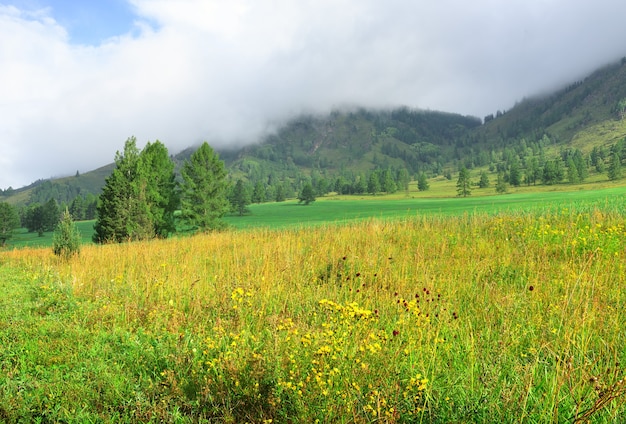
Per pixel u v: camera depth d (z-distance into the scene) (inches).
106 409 143.8
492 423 121.3
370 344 150.3
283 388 135.9
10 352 196.1
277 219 3307.1
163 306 263.3
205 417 137.3
